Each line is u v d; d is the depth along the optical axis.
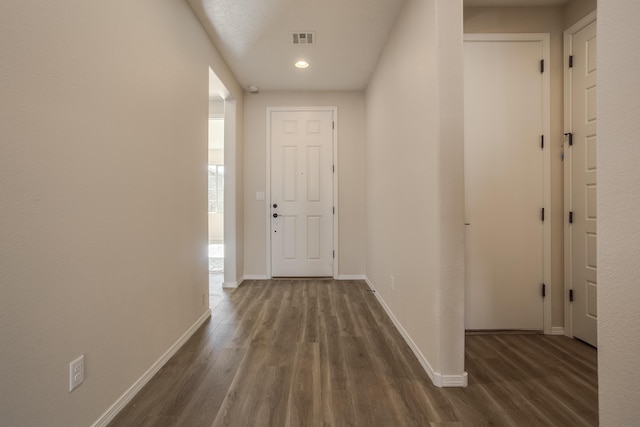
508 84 2.46
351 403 1.56
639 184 0.69
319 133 4.25
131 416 1.45
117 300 1.48
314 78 3.79
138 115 1.66
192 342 2.26
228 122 3.79
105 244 1.39
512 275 2.47
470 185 2.46
